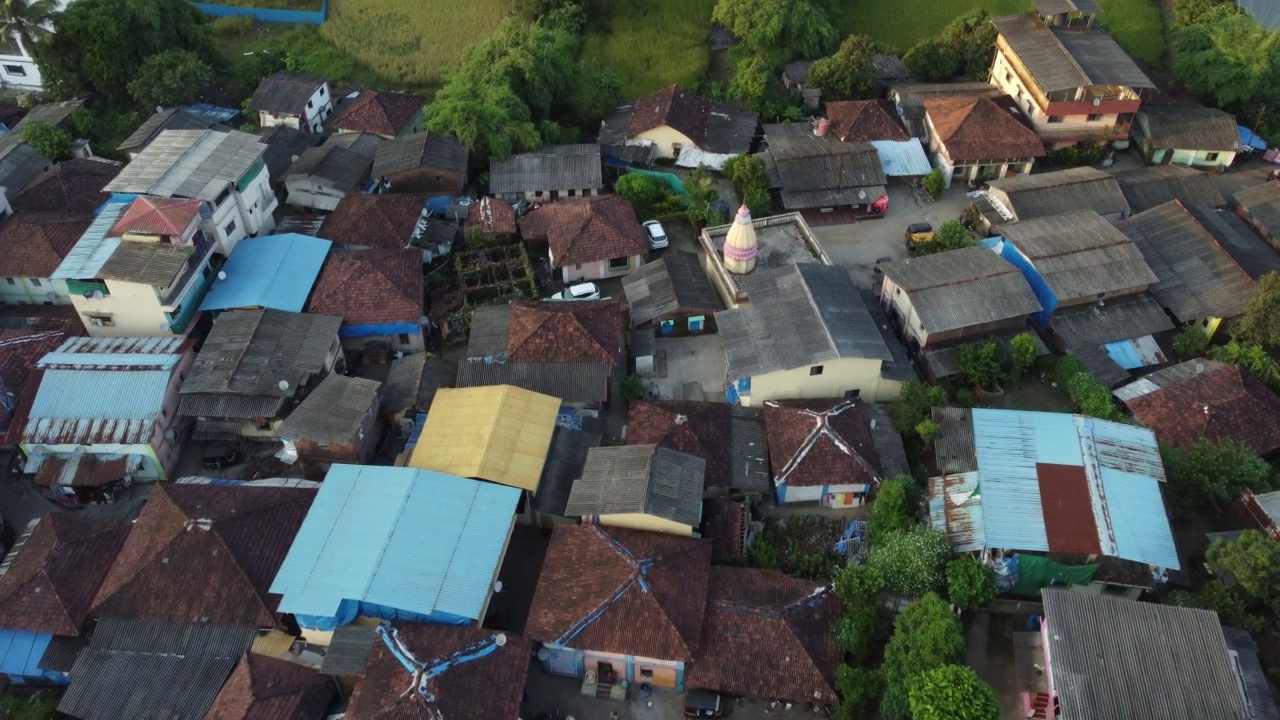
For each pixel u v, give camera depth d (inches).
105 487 1951.3
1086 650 1390.3
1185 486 1815.9
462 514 1731.1
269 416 1980.8
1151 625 1409.9
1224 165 2972.4
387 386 2139.5
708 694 1569.9
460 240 2674.7
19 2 2974.9
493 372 2138.3
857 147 2871.6
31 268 2293.3
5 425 1948.8
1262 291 2144.4
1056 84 2881.4
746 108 3208.7
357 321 2247.8
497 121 2871.6
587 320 2212.1
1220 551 1609.3
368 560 1622.8
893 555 1631.4
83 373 2004.2
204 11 3777.1
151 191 2274.9
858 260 2635.3
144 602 1632.6
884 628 1633.9
